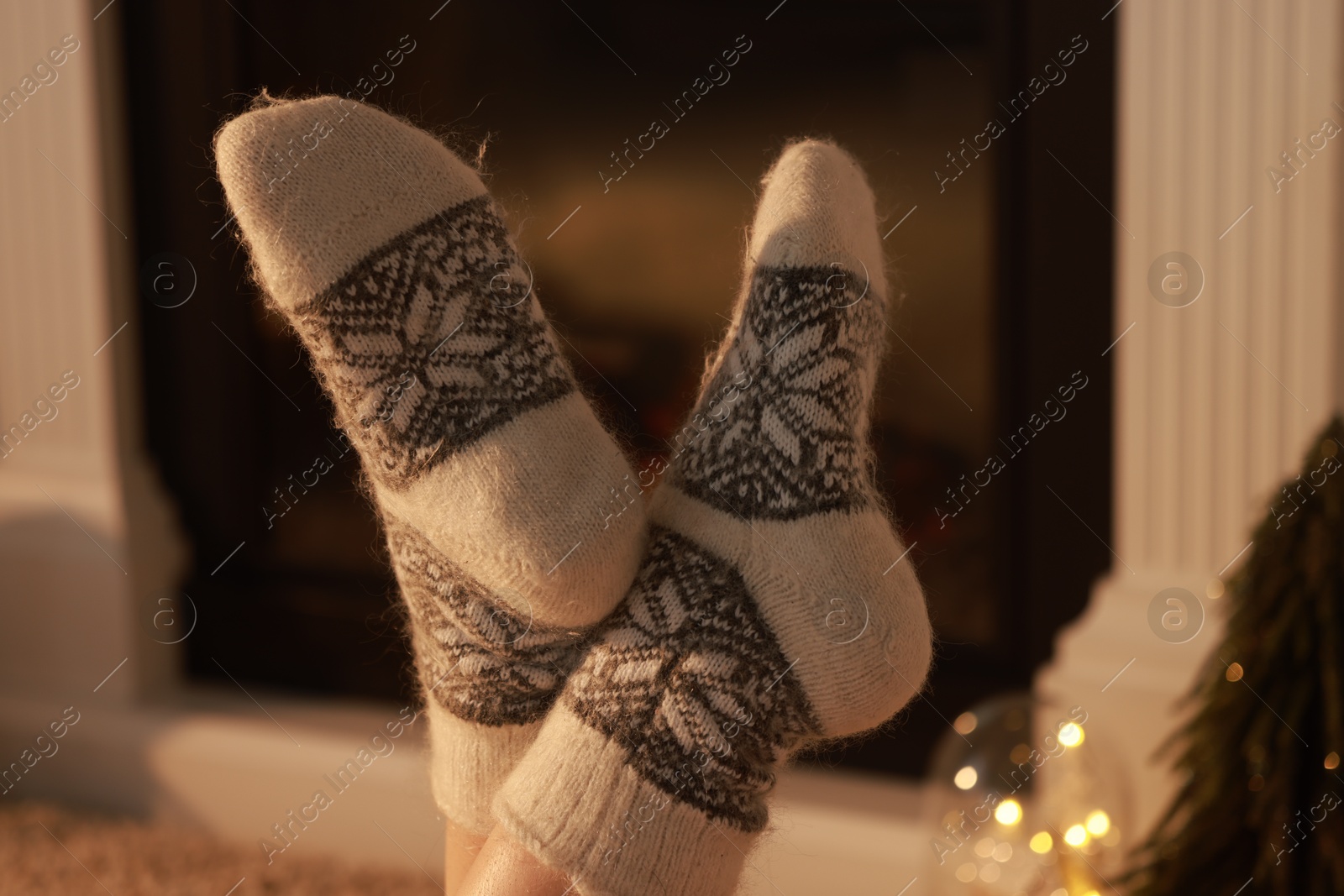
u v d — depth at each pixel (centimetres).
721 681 122
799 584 123
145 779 235
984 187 196
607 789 120
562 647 125
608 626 124
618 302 220
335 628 242
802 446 124
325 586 244
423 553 126
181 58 230
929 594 207
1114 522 190
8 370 239
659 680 122
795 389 124
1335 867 149
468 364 123
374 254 123
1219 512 177
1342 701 149
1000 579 203
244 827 229
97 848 222
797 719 123
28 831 228
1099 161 185
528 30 217
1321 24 164
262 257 123
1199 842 155
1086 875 163
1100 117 184
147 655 243
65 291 235
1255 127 168
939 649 208
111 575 238
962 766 168
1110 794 165
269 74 229
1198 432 177
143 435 245
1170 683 180
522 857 121
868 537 125
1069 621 197
